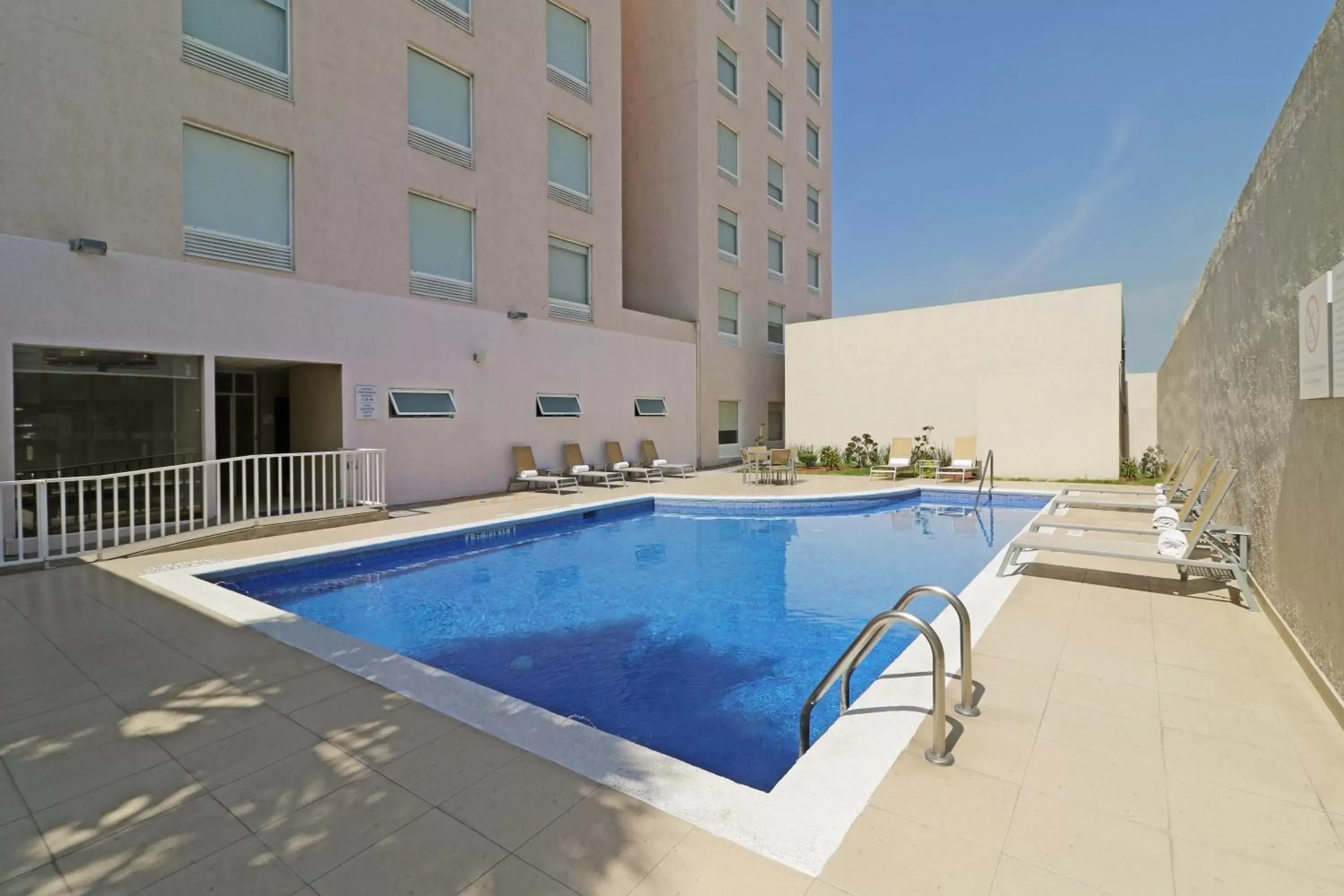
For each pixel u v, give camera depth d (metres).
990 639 4.49
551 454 14.65
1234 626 4.72
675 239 19.64
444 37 12.30
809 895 2.07
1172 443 14.01
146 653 4.34
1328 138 3.80
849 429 19.38
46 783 2.79
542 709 3.51
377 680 3.88
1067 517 9.96
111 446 8.40
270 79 9.82
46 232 7.73
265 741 3.14
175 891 2.14
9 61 7.46
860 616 6.34
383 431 11.32
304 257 10.23
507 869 2.22
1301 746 3.00
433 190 12.12
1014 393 16.06
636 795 2.64
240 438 11.94
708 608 6.60
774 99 22.95
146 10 8.54
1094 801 2.58
